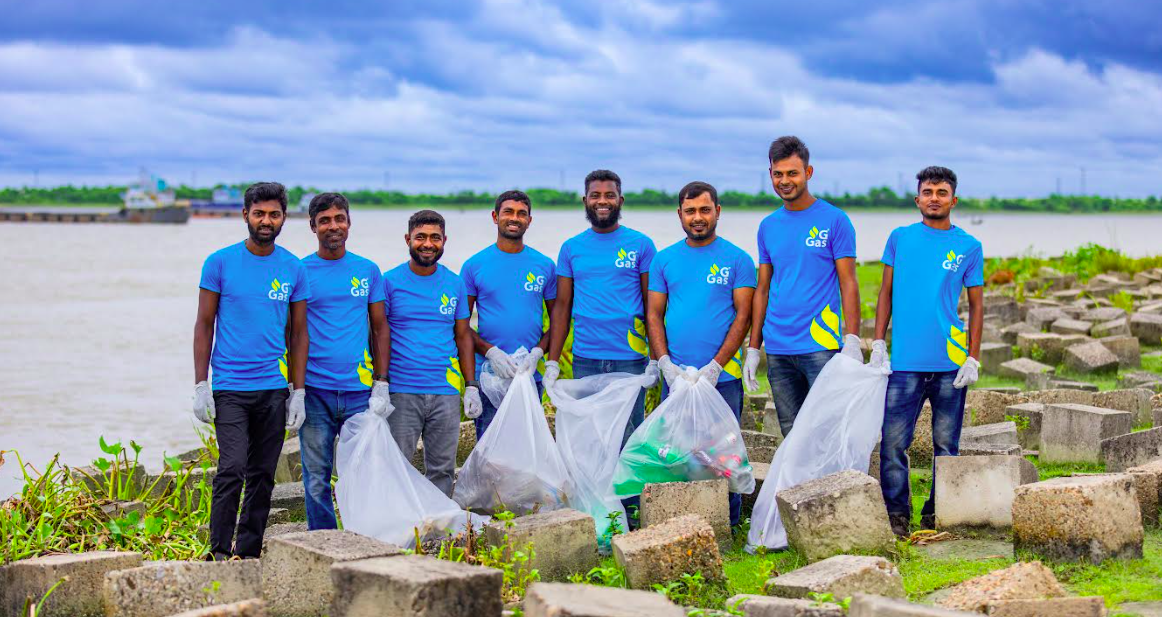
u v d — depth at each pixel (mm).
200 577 4691
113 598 4551
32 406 12789
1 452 6988
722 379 6145
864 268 24859
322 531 5020
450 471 6230
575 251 6441
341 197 5973
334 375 5941
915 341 5891
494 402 6391
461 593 3910
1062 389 9141
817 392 5855
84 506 6492
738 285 6141
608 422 6199
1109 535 4895
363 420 5867
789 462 5816
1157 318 13844
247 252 5707
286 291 5750
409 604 3832
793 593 4488
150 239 68625
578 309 6438
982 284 5977
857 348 5949
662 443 5926
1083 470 7410
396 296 6117
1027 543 5047
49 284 31453
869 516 5250
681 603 4770
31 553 5965
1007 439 7590
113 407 12828
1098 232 89312
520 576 5062
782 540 5691
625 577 4883
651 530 5113
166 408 12805
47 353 17406
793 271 6023
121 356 17172
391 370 6125
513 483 6051
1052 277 20438
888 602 3801
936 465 5777
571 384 6430
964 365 5895
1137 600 4465
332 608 4070
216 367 5684
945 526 5738
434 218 6066
